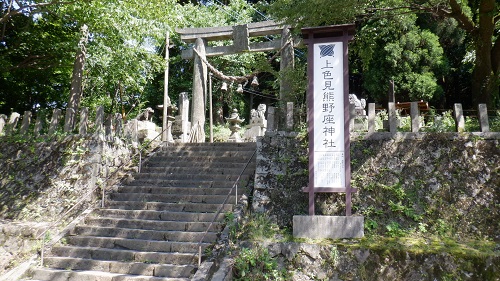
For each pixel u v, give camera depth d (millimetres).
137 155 10039
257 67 11234
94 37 11719
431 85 15859
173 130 12078
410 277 5617
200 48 12750
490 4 8766
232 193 7672
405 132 7188
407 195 6730
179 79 22203
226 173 8711
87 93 15609
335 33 6797
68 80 14219
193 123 12492
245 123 22625
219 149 9977
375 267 5730
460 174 6758
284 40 11719
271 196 7090
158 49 19047
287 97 9398
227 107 24000
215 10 20750
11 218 8328
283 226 6793
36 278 5992
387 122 7707
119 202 7883
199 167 9016
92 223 7355
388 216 6656
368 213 6727
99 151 8688
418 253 5684
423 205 6641
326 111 6586
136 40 11578
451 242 6039
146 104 21312
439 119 7824
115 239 6621
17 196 8688
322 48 6758
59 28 12422
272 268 5883
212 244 6152
